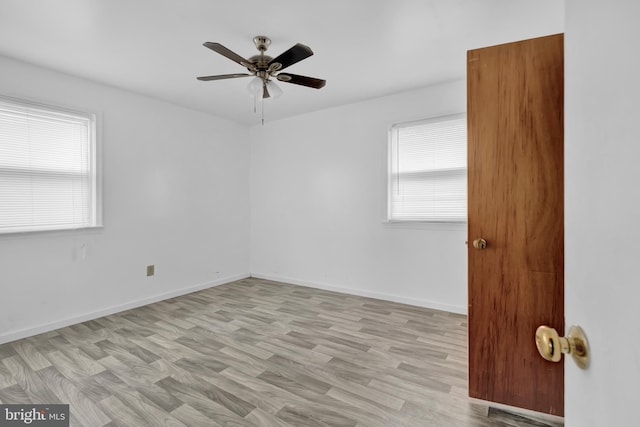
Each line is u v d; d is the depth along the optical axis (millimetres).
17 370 2135
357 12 2053
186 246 3998
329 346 2488
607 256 424
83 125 3092
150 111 3600
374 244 3775
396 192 3629
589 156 498
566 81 665
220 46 1974
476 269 1669
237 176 4691
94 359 2285
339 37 2355
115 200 3295
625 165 370
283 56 2062
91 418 1664
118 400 1814
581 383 533
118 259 3322
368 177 3793
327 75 3041
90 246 3105
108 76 3004
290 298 3773
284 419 1661
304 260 4367
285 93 3527
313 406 1764
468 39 2396
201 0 1917
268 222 4723
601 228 448
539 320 1567
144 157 3549
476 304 1676
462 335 2688
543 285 1558
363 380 2016
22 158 2721
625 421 360
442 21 2162
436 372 2105
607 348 419
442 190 3361
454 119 3246
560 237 1527
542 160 1540
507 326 1625
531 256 1571
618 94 391
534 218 1562
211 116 4301
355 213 3912
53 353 2375
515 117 1574
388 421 1644
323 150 4152
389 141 3641
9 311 2611
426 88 3369
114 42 2393
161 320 3061
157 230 3682
